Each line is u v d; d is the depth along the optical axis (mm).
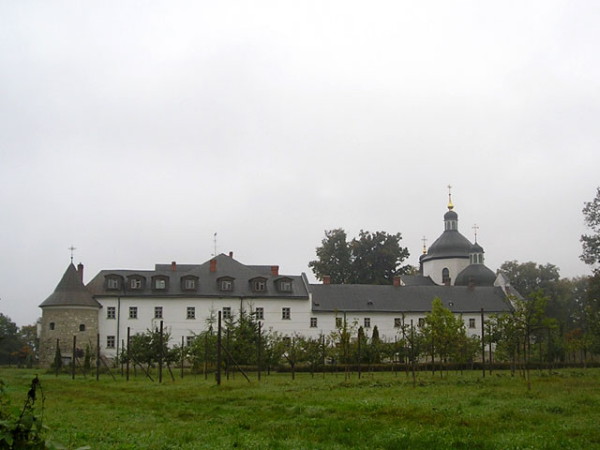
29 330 134125
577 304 133000
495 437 17188
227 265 91812
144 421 21531
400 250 116625
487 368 64000
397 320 92562
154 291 85750
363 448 15648
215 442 16562
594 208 79000
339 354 61375
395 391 33281
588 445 15914
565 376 47938
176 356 61562
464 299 97062
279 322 88625
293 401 28125
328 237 117562
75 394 34094
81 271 84312
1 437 9031
